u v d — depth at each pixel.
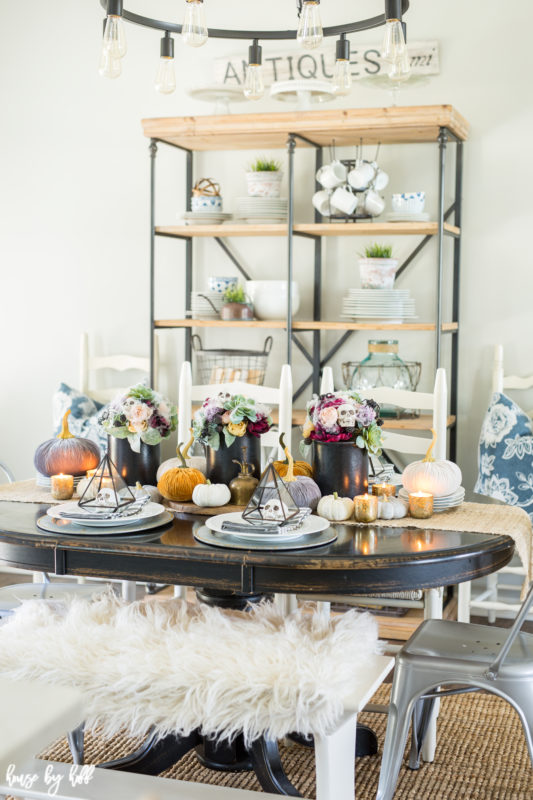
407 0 2.47
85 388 4.41
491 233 3.96
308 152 4.16
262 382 4.05
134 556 2.18
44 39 4.47
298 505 2.43
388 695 3.19
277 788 2.22
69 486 2.64
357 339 4.18
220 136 3.88
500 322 3.97
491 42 3.90
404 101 4.02
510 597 3.97
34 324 4.62
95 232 4.50
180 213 4.05
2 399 4.69
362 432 2.48
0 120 4.57
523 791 2.49
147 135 3.90
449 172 4.00
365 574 2.08
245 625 2.22
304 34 2.26
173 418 2.78
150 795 1.89
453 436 3.98
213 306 4.05
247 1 4.17
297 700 1.94
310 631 2.21
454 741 2.81
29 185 4.56
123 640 2.13
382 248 3.84
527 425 3.66
